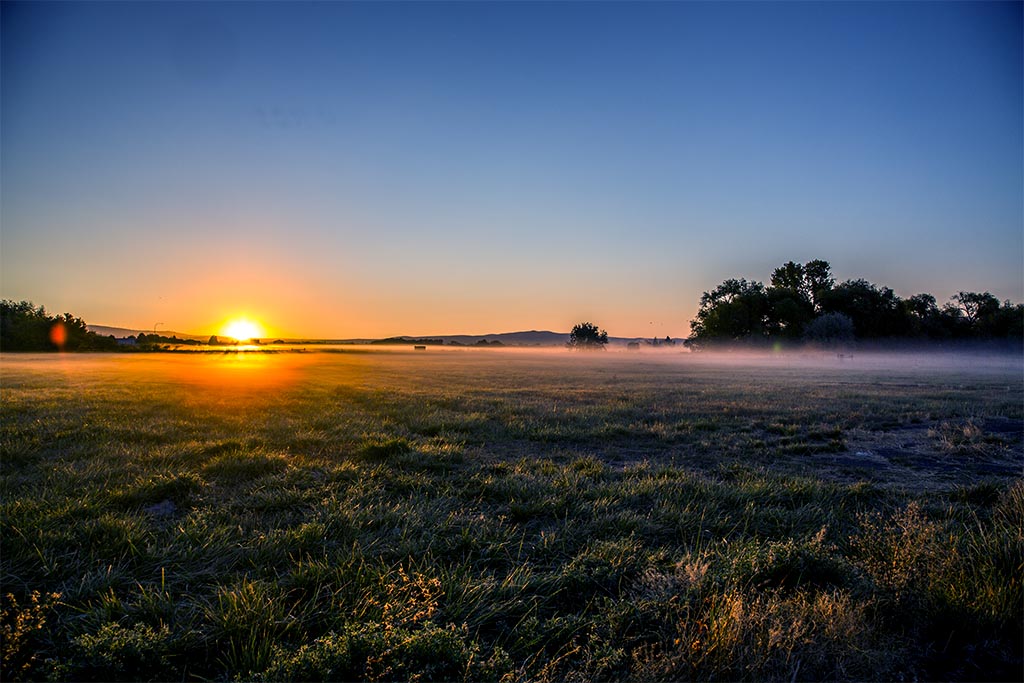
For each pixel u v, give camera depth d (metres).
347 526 5.30
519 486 6.77
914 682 3.03
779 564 4.15
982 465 8.75
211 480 7.22
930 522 5.27
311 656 2.99
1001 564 4.09
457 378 31.09
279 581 4.12
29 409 13.66
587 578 4.23
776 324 87.00
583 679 3.02
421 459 8.33
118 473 7.22
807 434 11.55
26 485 6.61
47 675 2.98
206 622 3.58
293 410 14.64
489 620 3.72
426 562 4.57
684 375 34.78
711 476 8.00
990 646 3.36
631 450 9.91
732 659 3.05
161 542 4.89
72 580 4.16
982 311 83.50
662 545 5.14
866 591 3.88
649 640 3.39
